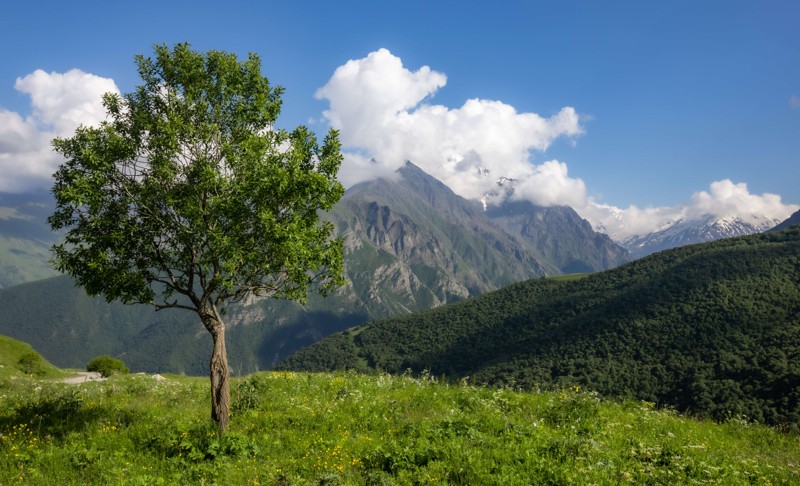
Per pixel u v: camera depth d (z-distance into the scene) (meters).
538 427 13.69
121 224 13.50
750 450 13.77
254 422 15.38
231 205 13.09
